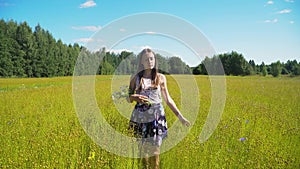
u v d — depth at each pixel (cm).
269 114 718
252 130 557
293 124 630
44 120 632
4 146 443
